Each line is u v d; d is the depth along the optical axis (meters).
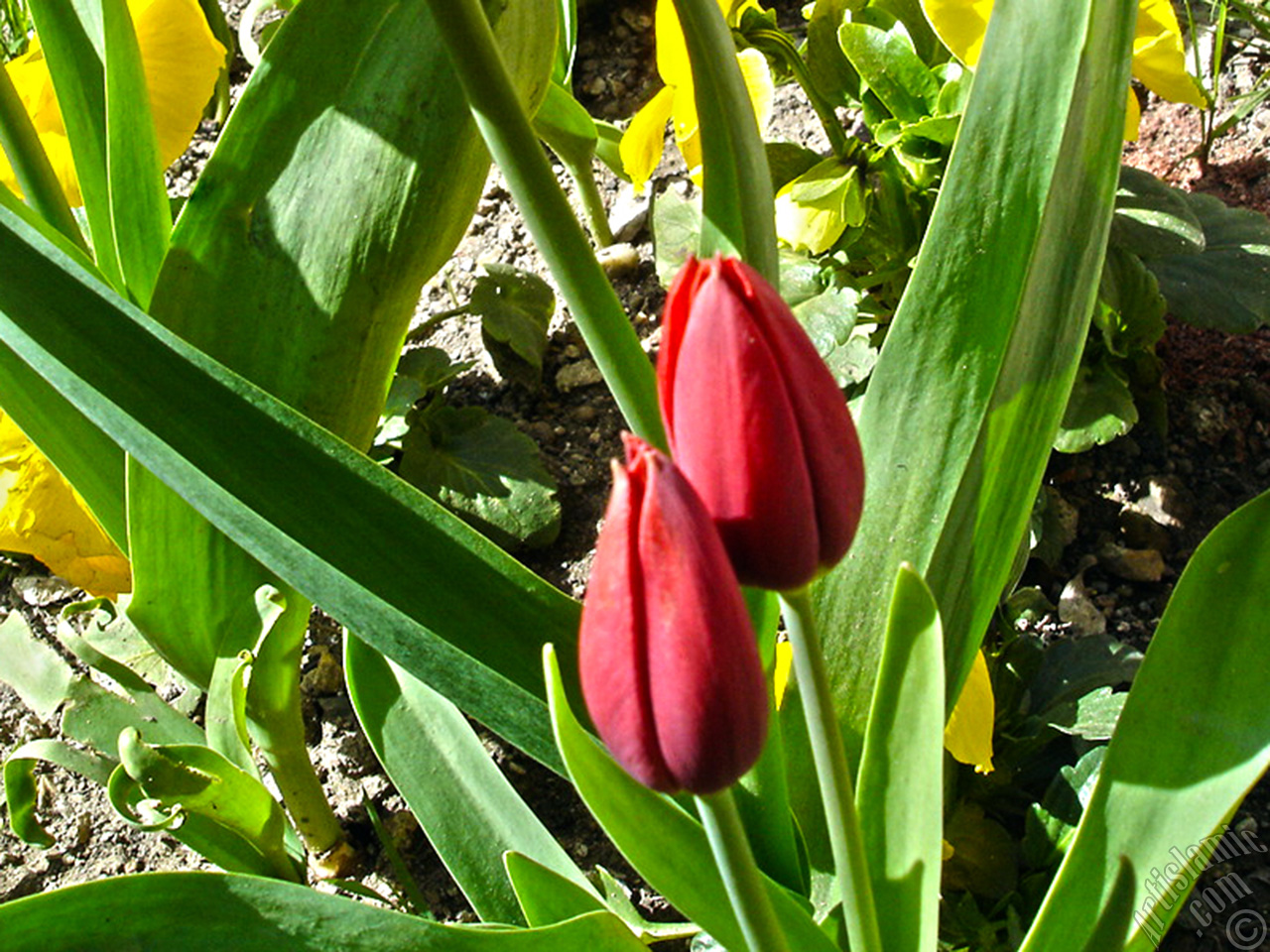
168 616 0.72
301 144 0.67
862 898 0.54
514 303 1.15
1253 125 1.18
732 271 0.46
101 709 0.83
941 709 0.55
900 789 0.57
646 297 1.22
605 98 1.39
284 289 0.68
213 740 0.75
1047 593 0.96
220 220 0.67
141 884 0.57
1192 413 1.04
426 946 0.57
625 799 0.56
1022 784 0.82
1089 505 1.00
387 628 0.58
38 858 0.94
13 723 1.02
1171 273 0.99
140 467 0.65
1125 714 0.56
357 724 0.96
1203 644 0.55
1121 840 0.56
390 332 0.71
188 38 0.76
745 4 0.91
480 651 0.58
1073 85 0.57
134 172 0.68
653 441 0.58
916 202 1.00
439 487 1.03
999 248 0.58
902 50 0.94
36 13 0.67
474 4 0.52
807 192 0.95
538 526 1.02
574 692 0.59
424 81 0.66
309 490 0.58
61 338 0.58
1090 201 0.58
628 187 1.29
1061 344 0.59
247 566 0.72
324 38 0.66
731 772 0.47
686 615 0.45
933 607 0.54
